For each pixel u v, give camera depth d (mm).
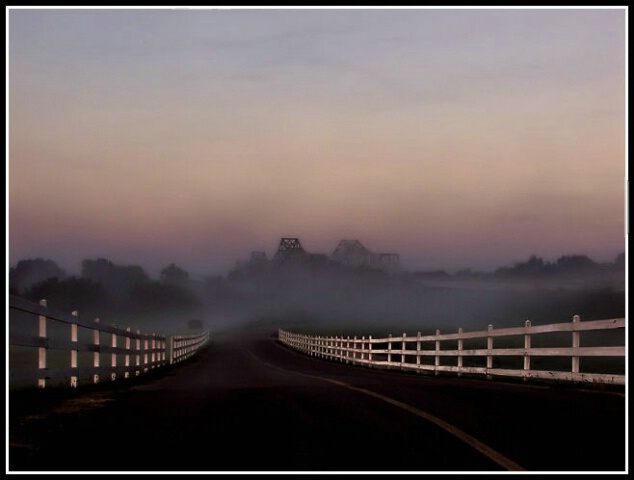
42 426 12219
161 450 10359
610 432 11289
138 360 27844
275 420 12984
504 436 11023
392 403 15188
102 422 12797
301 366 41938
